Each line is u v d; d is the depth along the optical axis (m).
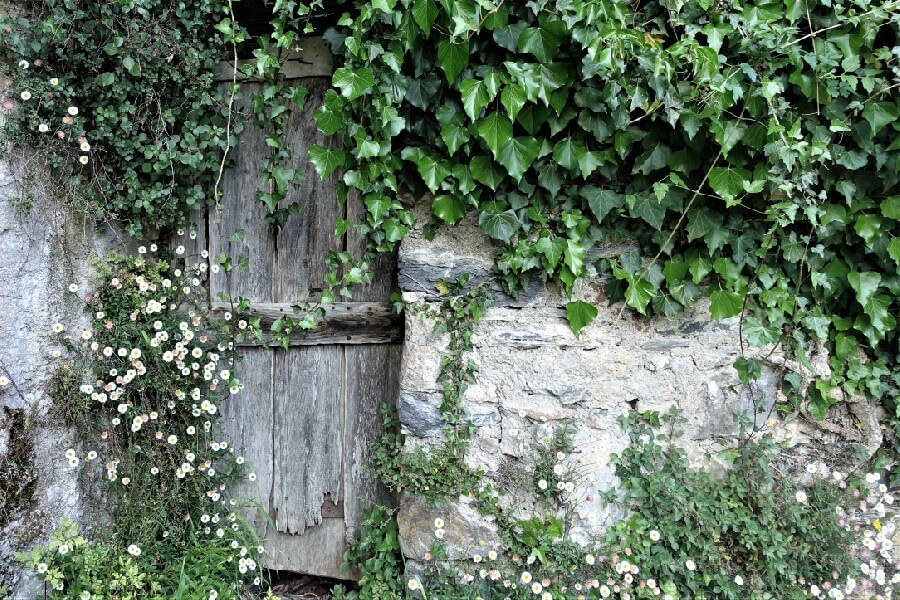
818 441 2.10
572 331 2.05
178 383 2.27
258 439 2.48
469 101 1.80
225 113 2.21
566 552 2.03
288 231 2.41
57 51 1.97
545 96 1.81
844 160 1.87
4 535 1.87
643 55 1.75
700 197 1.94
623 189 2.00
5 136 1.90
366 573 2.21
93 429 2.20
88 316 2.20
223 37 2.20
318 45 2.28
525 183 1.96
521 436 2.11
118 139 2.13
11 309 1.92
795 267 2.00
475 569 2.10
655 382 2.10
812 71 1.83
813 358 2.05
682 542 2.02
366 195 1.97
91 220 2.20
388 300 2.38
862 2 1.76
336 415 2.45
